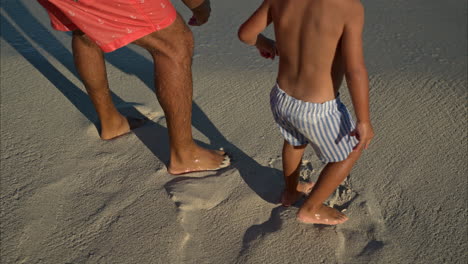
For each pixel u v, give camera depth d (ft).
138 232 8.57
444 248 8.15
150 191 9.45
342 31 6.80
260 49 8.46
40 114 11.75
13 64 13.88
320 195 8.15
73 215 8.93
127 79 13.20
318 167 9.90
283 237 8.43
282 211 8.96
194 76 13.10
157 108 12.00
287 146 8.43
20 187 9.53
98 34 8.33
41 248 8.29
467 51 14.05
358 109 6.98
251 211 8.99
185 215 8.88
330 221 8.54
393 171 9.74
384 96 12.01
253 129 11.10
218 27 15.84
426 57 13.78
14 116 11.66
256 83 12.73
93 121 11.50
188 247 8.30
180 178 9.77
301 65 7.24
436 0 17.39
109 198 9.30
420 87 12.31
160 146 10.69
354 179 9.57
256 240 8.38
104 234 8.54
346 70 6.89
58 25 9.11
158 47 8.58
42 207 9.08
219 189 9.45
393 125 10.99
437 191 9.24
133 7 7.98
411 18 16.12
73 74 13.42
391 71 13.08
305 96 7.35
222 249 8.26
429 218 8.70
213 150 10.14
